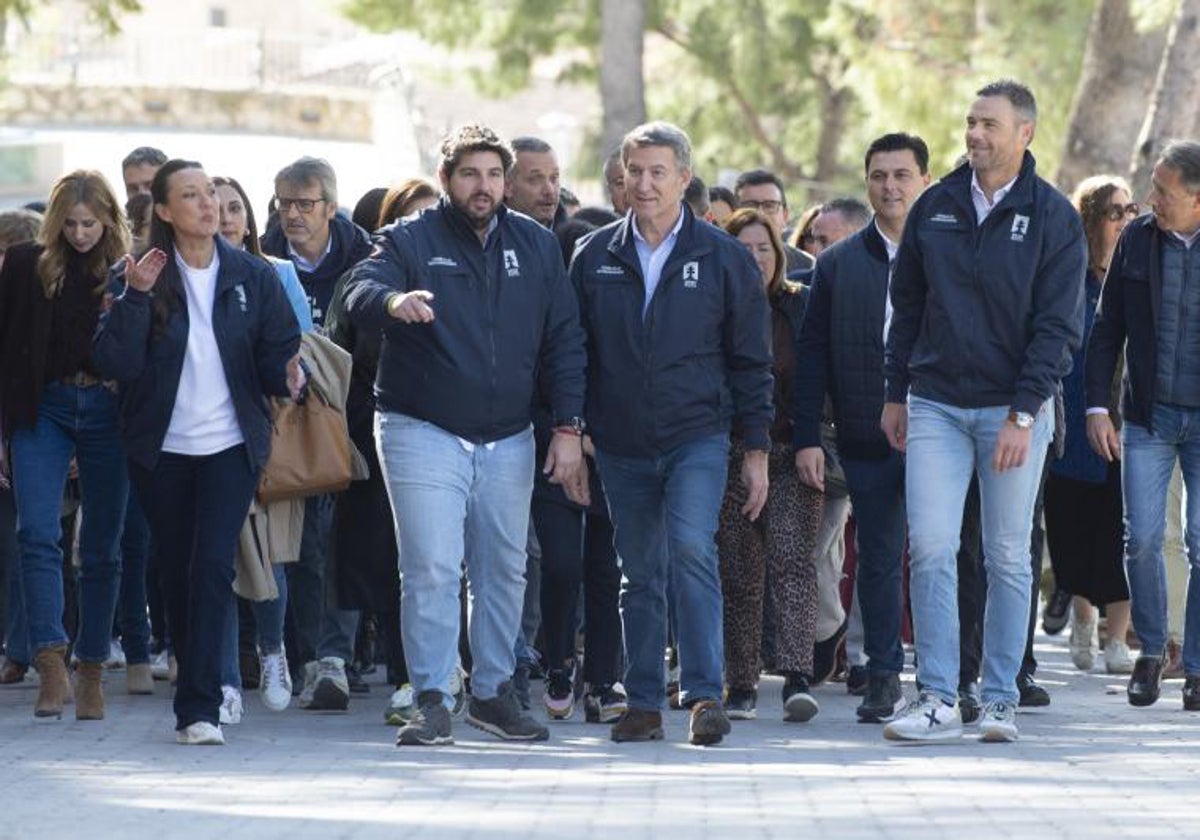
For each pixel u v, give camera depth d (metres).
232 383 14.09
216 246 14.16
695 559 14.11
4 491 18.09
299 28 100.38
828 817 11.05
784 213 20.33
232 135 54.78
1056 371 14.19
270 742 14.52
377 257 13.81
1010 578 14.54
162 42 63.81
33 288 15.42
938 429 14.46
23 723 15.52
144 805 11.42
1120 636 19.72
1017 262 14.18
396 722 15.54
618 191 17.42
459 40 46.81
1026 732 15.32
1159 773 12.95
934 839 10.28
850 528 18.55
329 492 15.75
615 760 13.60
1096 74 33.09
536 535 16.16
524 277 13.95
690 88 54.69
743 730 15.46
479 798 11.76
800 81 54.50
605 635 15.80
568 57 50.97
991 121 14.19
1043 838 10.30
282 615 16.73
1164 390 16.75
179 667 14.59
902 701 16.06
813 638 16.16
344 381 15.79
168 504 14.23
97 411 15.45
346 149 49.75
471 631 14.46
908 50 38.62
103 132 54.97
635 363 14.09
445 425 13.85
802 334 15.98
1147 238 16.88
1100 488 19.00
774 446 16.25
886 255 15.88
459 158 13.84
